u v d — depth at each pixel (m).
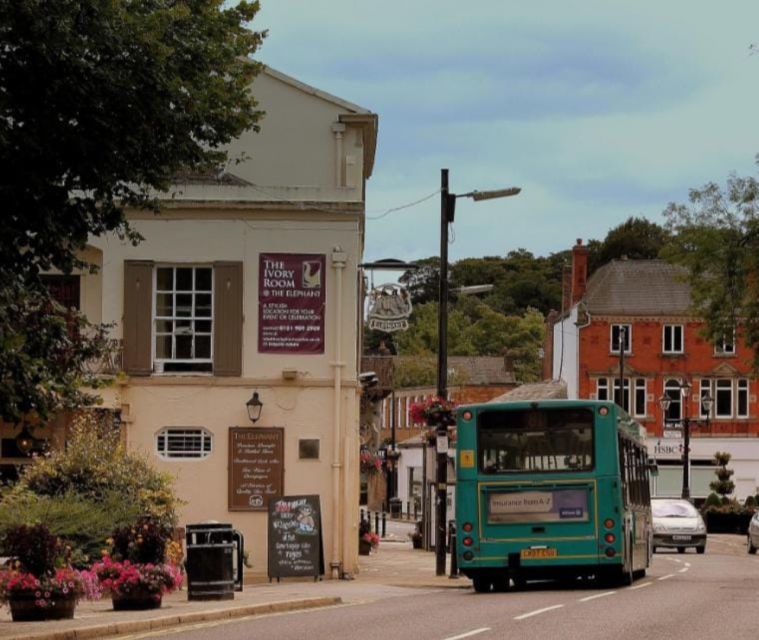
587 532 28.98
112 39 19.02
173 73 19.95
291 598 26.17
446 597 27.95
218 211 36.12
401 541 62.16
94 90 18.97
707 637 18.05
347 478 35.66
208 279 36.38
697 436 99.88
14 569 21.61
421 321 139.12
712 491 84.25
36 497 28.23
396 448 105.19
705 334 64.31
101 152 19.45
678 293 100.81
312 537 33.72
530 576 30.28
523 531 29.16
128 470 31.06
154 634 19.97
